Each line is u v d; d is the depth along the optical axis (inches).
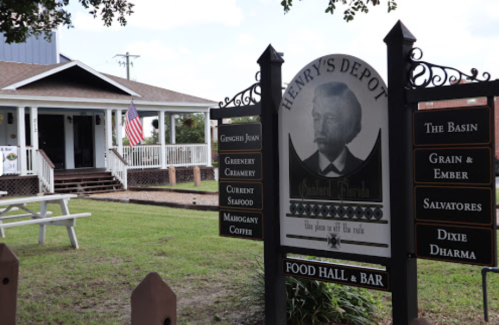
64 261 313.1
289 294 198.1
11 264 169.2
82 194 746.2
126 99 870.4
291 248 174.9
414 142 145.6
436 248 142.0
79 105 822.5
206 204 597.9
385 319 203.2
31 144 803.4
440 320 198.1
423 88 143.3
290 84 173.8
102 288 254.7
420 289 239.0
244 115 188.4
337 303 198.8
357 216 157.9
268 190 179.0
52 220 342.0
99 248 348.8
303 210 171.2
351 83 158.4
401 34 145.1
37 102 778.2
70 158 930.7
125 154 878.4
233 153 193.0
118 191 808.3
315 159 167.8
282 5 312.8
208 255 319.3
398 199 147.4
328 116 163.8
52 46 1202.6
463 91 136.0
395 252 148.7
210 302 229.0
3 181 744.3
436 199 141.6
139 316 122.6
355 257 158.7
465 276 256.5
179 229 420.8
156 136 1605.6
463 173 136.5
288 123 174.7
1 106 778.2
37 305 228.1
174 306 123.9
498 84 129.7
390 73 148.5
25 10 273.6
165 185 902.4
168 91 1020.5
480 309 207.9
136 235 396.8
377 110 152.9
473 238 135.2
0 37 1115.3
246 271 279.1
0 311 167.0
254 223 187.0
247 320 205.8
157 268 290.4
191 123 1301.7
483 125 133.0
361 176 156.9
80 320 208.8
